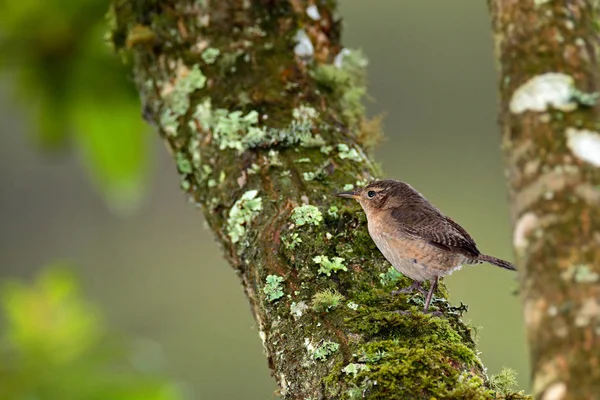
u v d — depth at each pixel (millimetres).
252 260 8219
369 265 8148
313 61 9648
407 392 6469
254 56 9391
